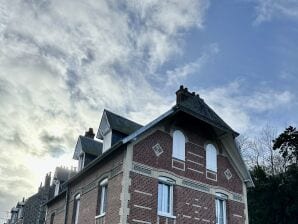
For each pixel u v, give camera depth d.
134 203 14.04
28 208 38.56
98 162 16.72
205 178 17.38
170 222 14.91
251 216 26.69
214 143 18.89
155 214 14.53
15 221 41.97
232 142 19.08
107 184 15.93
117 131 17.36
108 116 17.77
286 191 25.25
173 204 15.48
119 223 13.55
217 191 17.66
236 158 19.58
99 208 15.93
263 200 26.34
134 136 14.79
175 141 16.88
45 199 35.00
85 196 17.48
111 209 14.49
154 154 15.64
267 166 35.44
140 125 19.23
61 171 25.33
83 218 16.91
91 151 20.56
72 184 19.75
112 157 15.79
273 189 26.11
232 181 18.83
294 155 28.19
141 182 14.64
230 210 17.84
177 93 19.05
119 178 14.67
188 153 17.14
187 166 16.77
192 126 18.02
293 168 26.20
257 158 36.50
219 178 18.16
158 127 16.36
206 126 18.61
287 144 28.53
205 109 19.38
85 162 20.12
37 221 33.53
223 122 19.30
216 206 17.66
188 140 17.47
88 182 17.59
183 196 15.91
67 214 19.22
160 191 15.48
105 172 16.02
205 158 17.91
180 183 16.05
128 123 18.52
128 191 14.06
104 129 17.91
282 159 34.50
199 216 16.17
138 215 13.95
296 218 24.66
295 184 25.03
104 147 17.42
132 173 14.51
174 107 16.52
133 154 14.88
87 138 21.48
